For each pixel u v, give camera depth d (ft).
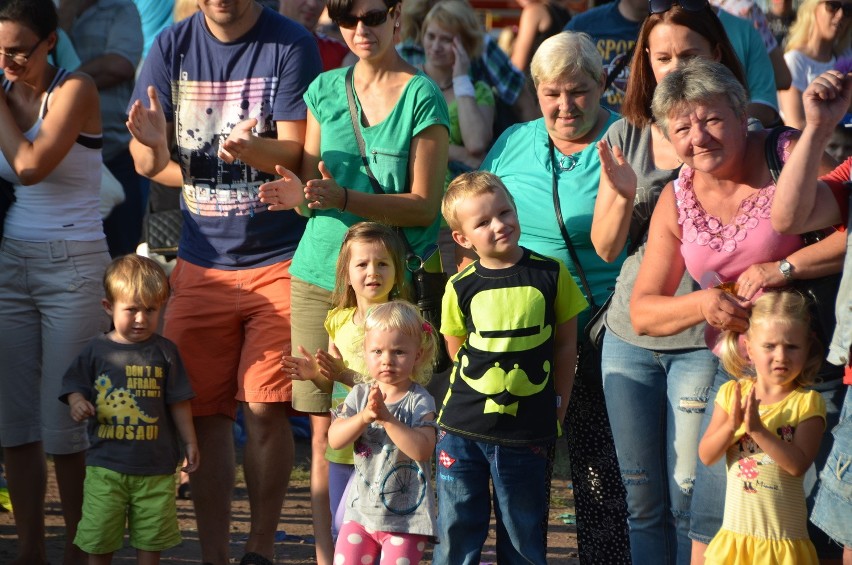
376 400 50.26
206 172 62.95
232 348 63.87
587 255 56.54
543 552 53.06
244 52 62.34
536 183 57.31
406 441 50.72
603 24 81.30
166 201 82.53
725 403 47.16
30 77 61.82
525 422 51.42
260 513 62.49
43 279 62.85
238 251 62.85
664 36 51.03
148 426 59.57
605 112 58.13
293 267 61.05
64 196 63.26
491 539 71.67
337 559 53.31
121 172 93.15
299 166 62.03
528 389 51.49
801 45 95.20
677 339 49.88
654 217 48.93
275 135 62.54
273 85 61.98
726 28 67.05
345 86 60.23
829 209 43.80
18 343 63.46
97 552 59.21
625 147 53.42
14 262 62.95
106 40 93.04
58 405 62.75
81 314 63.16
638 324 47.98
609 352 52.37
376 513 52.54
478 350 51.93
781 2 107.04
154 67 63.62
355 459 53.26
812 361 45.96
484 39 96.48
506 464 51.49
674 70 46.09
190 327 63.36
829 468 42.29
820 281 45.62
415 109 59.00
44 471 64.85
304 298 60.39
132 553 67.21
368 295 56.75
